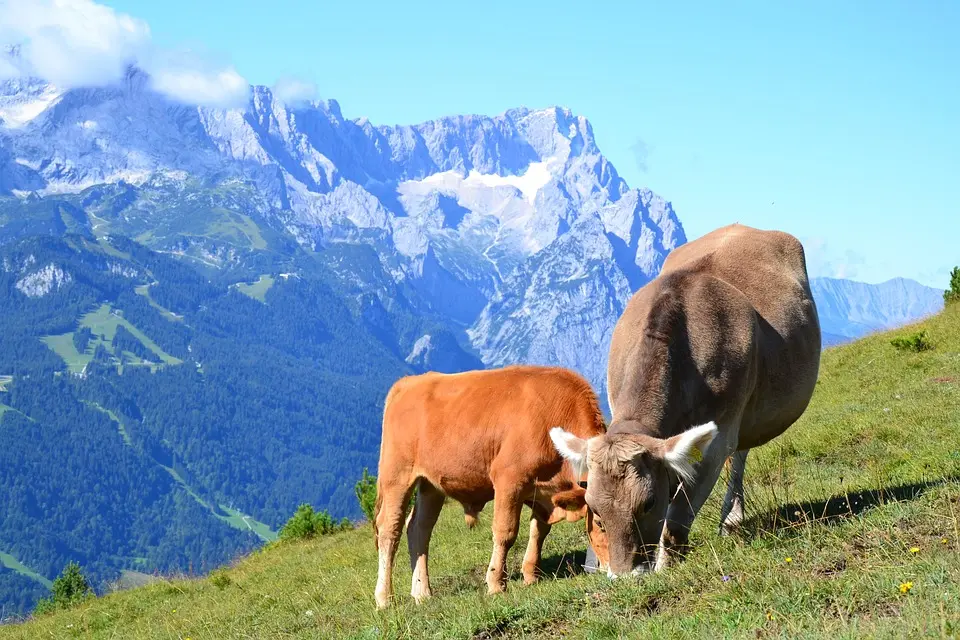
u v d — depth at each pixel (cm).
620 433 770
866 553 690
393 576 1400
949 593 561
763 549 749
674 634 615
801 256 1072
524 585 991
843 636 528
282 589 1661
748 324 894
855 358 2331
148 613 1894
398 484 1088
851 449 1403
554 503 955
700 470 820
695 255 1052
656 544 762
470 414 1028
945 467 1040
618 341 922
